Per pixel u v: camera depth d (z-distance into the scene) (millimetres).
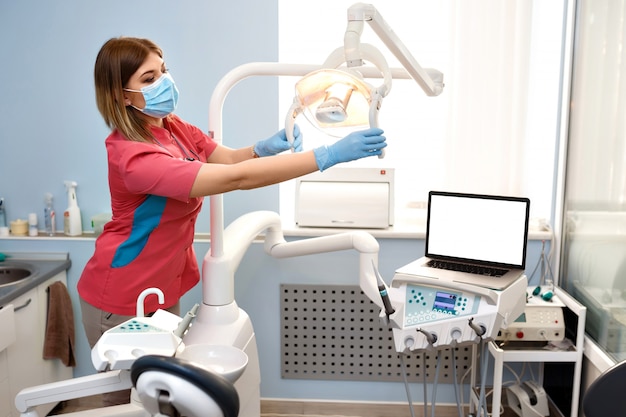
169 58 2979
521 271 2291
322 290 3053
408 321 2195
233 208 3072
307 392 3166
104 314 2031
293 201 3189
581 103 2750
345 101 1610
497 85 2875
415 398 3141
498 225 2322
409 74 1878
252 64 2008
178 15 2945
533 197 3121
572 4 2830
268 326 3111
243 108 3012
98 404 3137
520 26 2826
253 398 2195
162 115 1911
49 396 1561
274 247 2559
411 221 3166
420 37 2967
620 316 2332
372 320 3070
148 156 1763
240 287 3074
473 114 2904
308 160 1641
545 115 3059
